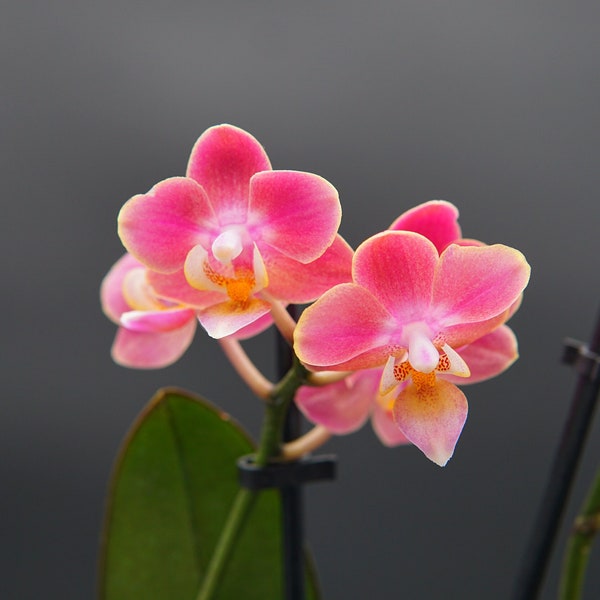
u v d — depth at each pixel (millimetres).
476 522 1319
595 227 1304
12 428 1297
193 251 718
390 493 1321
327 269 716
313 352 701
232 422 792
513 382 1316
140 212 715
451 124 1315
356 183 1321
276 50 1315
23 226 1304
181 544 793
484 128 1312
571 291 1309
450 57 1312
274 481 743
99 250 1316
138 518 792
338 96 1316
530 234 1314
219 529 794
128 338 788
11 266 1299
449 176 1316
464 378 732
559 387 1311
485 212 1317
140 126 1316
